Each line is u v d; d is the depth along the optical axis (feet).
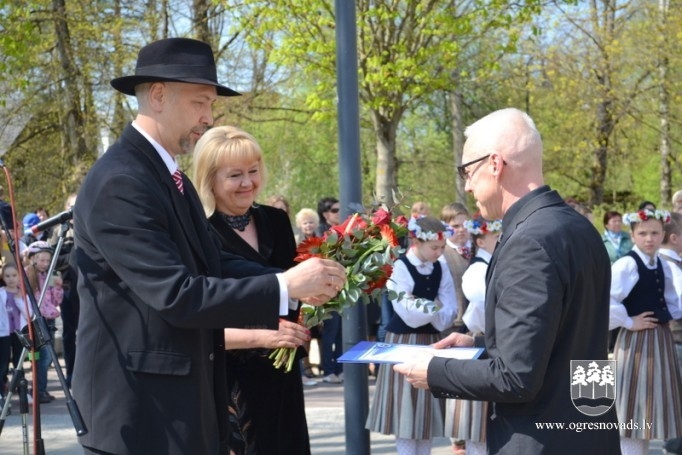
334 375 28.19
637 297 16.31
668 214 16.43
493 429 8.30
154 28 50.16
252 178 11.56
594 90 58.34
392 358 8.91
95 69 51.37
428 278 16.03
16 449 19.45
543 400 7.94
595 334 8.18
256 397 11.47
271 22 39.70
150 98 8.48
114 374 8.08
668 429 16.15
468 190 8.69
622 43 56.24
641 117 58.95
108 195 7.93
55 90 54.95
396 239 10.34
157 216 8.00
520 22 41.88
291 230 12.19
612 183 73.31
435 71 46.06
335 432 20.47
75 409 8.11
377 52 40.32
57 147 61.87
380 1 39.06
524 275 7.70
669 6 54.13
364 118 51.98
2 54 45.06
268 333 10.73
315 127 67.72
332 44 39.83
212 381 8.60
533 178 8.34
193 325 7.86
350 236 10.14
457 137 66.18
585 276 7.93
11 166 60.90
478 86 61.41
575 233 7.97
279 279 8.15
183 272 7.85
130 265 7.81
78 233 8.26
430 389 8.34
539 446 7.89
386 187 42.34
